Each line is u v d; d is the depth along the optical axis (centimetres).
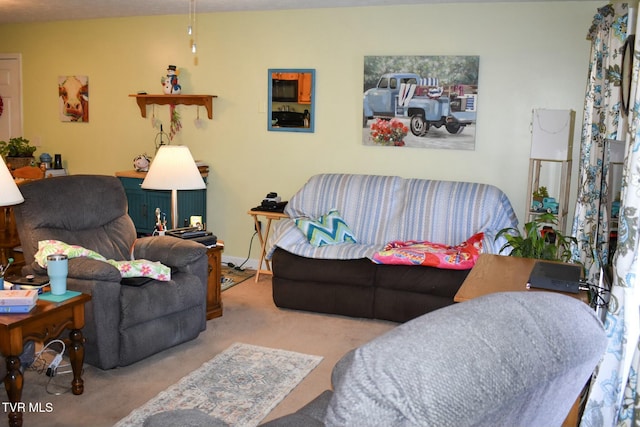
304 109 541
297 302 443
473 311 119
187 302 359
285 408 294
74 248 335
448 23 490
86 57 620
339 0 487
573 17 458
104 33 608
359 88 521
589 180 390
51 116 646
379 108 513
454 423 100
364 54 517
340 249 434
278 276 445
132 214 573
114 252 388
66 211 371
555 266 254
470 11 483
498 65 480
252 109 561
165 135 597
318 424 179
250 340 384
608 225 252
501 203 451
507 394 107
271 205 518
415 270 412
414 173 512
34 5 534
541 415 132
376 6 507
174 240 389
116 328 324
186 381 319
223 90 569
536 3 465
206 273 391
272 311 446
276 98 549
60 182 378
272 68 548
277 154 557
